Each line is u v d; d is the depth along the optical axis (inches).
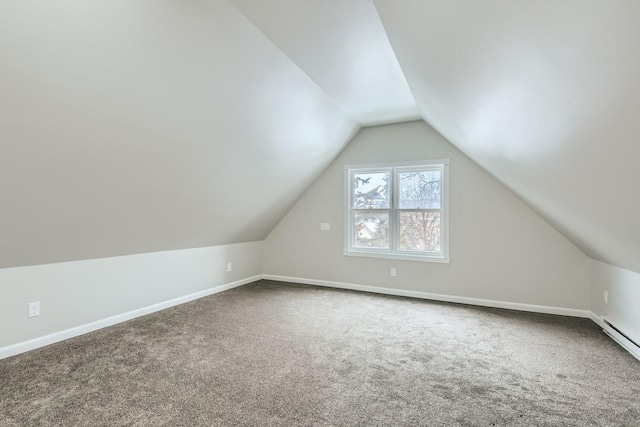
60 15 61.6
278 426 69.1
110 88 79.0
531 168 95.0
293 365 96.7
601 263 133.1
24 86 66.7
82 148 86.4
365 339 117.3
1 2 55.4
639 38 31.1
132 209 118.1
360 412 74.1
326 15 84.4
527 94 59.6
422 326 131.3
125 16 69.0
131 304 139.5
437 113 130.4
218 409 74.8
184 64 87.0
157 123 95.9
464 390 83.7
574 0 32.4
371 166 189.3
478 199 163.3
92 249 121.3
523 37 45.6
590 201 80.7
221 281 190.1
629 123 44.2
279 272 219.1
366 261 190.9
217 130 114.5
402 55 95.8
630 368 95.9
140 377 89.0
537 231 152.3
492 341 116.2
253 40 93.7
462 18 52.8
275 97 120.6
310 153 171.8
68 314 117.5
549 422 70.9
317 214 205.8
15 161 77.7
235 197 157.8
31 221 94.3
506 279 157.6
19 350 103.9
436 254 174.9
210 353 104.7
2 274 101.5
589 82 43.3
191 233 158.1
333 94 138.3
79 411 73.5
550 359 101.8
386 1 67.6
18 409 74.0
